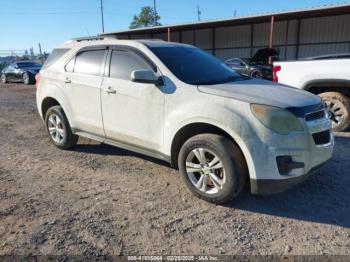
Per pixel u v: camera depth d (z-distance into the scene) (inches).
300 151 130.5
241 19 846.5
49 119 226.1
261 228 126.9
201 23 922.1
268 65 659.4
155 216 135.1
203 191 146.2
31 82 790.5
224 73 177.6
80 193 156.7
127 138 175.5
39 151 224.1
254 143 128.8
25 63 845.2
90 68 192.2
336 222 130.9
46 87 220.4
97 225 128.0
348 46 844.6
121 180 172.2
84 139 251.0
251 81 172.1
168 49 174.2
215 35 1131.9
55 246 114.9
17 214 136.5
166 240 118.9
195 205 144.4
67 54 209.8
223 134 143.1
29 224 128.8
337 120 253.1
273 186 130.8
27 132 280.1
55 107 219.3
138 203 146.3
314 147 135.6
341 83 236.5
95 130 192.5
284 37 967.6
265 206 143.6
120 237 120.3
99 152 219.8
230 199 140.0
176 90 150.9
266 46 1011.3
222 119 133.7
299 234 122.7
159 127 157.6
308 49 923.4
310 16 839.1
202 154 143.5
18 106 430.0
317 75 244.4
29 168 190.9
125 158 206.8
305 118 133.0
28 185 166.4
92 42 197.3
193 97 145.2
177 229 125.8
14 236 120.7
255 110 130.1
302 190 158.2
